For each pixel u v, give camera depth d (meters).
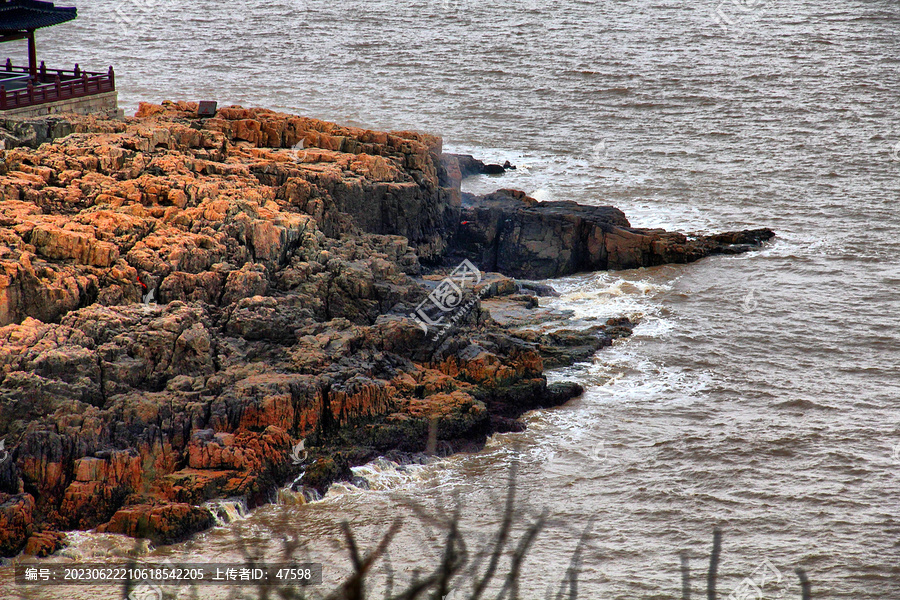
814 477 157.62
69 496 138.25
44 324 160.75
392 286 198.00
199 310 171.88
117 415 148.50
